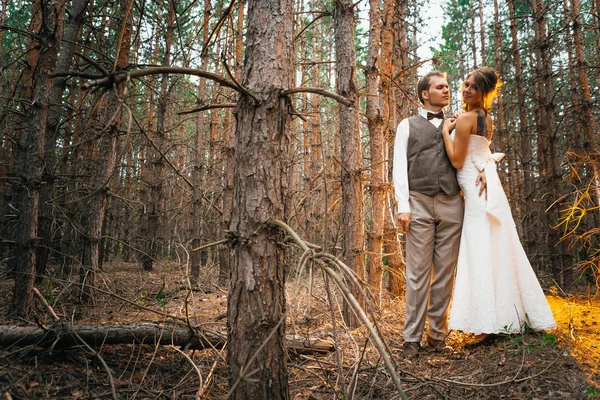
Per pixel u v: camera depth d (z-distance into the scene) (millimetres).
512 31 7594
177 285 5629
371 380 2199
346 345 2824
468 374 2205
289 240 1655
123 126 4648
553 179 5484
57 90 3658
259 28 1697
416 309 2672
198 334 2357
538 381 1957
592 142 4734
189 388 2037
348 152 3627
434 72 2943
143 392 1925
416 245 2732
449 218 2764
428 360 2527
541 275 6414
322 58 12406
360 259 3480
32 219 2865
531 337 2508
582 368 2049
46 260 3812
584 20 7684
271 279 1619
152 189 7738
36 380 1802
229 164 5957
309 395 2057
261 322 1583
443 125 2854
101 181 3750
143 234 8523
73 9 3771
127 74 1225
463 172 2803
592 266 4637
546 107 5746
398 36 6824
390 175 6160
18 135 4855
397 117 6996
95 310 3465
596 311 3396
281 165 1684
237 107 1699
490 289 2572
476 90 2814
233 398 1591
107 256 8578
